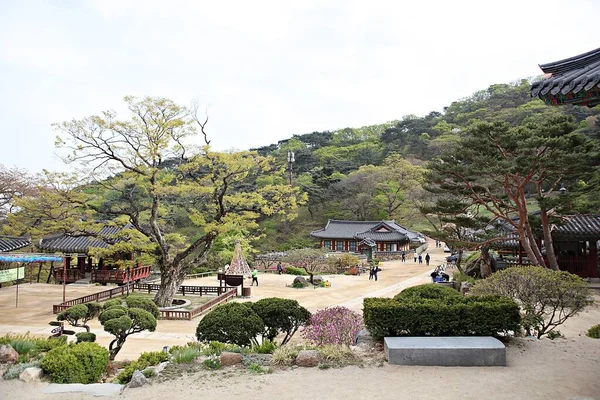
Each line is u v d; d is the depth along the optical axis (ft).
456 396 27.37
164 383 31.27
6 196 126.31
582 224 99.30
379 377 30.94
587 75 20.99
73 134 83.35
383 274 153.99
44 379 32.91
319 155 330.34
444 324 37.27
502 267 106.83
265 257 178.50
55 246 122.21
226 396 28.66
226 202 94.12
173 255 99.55
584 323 59.98
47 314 83.15
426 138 331.77
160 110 87.66
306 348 36.86
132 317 46.32
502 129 75.25
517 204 81.66
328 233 226.58
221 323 42.47
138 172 88.33
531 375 30.66
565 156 70.38
